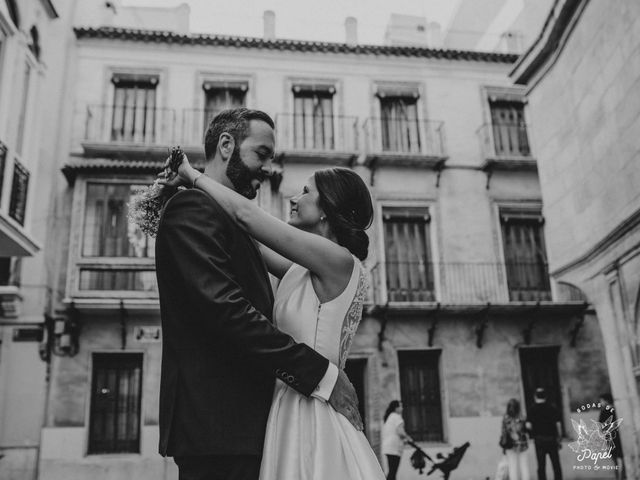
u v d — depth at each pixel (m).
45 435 12.56
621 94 7.96
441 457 10.44
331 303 1.58
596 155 8.77
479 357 14.55
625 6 7.67
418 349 14.43
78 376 13.08
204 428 1.38
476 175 15.96
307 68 16.14
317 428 1.44
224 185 1.67
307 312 1.57
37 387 12.69
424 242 15.47
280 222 1.56
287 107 15.82
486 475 13.59
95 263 13.60
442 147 16.00
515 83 11.23
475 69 16.75
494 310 14.61
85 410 12.90
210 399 1.40
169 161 1.71
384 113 16.31
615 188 8.25
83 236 13.74
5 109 8.91
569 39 9.42
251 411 1.42
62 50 14.74
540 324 15.00
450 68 16.67
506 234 15.77
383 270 14.92
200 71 15.69
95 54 15.40
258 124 1.67
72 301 12.98
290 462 1.41
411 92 16.36
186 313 1.48
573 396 14.59
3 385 12.55
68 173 13.88
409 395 14.27
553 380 14.85
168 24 18.08
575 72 9.32
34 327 12.90
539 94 10.67
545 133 10.47
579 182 9.34
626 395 8.49
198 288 1.37
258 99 15.75
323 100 16.16
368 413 13.94
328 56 16.28
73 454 12.58
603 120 8.52
